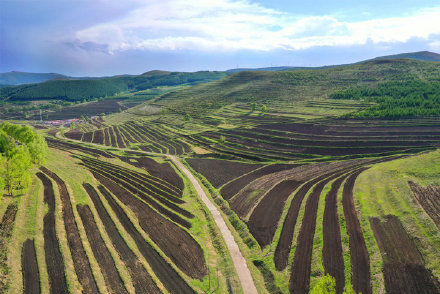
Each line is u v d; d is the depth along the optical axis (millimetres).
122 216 56906
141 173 90750
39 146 74750
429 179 64250
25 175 56062
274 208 62188
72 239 46656
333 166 89625
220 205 68000
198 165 102625
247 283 40656
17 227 45906
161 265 43438
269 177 84188
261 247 49062
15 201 53906
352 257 41969
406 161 81000
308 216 55812
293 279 39781
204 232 55625
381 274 37750
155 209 62562
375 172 75188
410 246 42906
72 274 38719
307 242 47469
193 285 39719
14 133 94750
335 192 65562
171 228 54750
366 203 57344
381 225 49031
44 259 40906
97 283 37688
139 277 40188
